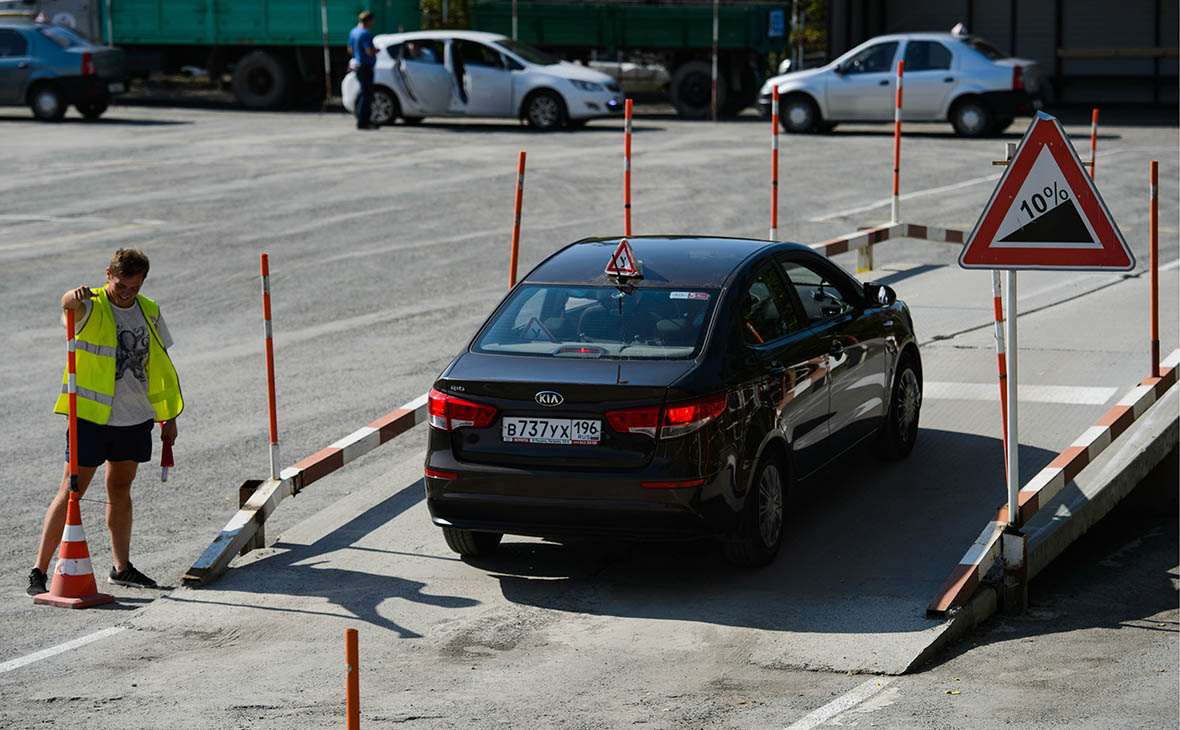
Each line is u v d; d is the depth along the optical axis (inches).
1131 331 629.9
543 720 293.7
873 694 311.6
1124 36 1900.8
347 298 768.9
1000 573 388.2
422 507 456.1
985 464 472.7
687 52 1675.7
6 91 1593.3
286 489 425.7
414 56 1519.4
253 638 352.5
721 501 362.3
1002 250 369.1
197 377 621.6
